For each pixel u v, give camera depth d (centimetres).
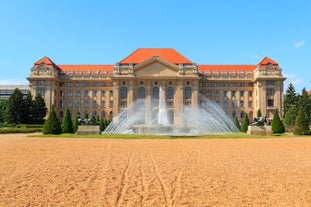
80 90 11569
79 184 1421
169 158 2252
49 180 1501
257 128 5091
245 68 11869
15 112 9019
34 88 10894
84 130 5081
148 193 1271
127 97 10662
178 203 1138
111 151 2684
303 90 10862
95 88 11544
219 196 1225
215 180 1504
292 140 3866
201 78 11462
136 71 10781
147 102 10656
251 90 11562
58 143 3438
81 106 11512
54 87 10975
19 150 2733
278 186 1384
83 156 2350
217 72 11650
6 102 11194
